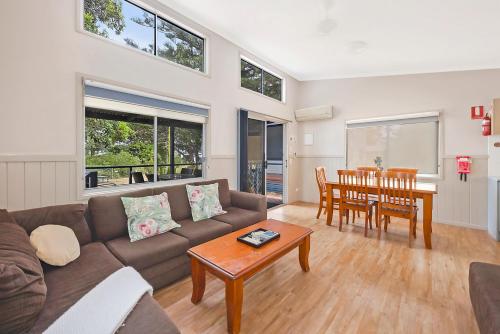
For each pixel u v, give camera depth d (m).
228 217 2.92
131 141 2.90
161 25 3.12
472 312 1.77
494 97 3.75
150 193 2.63
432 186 3.33
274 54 4.31
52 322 1.12
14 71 2.02
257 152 4.94
